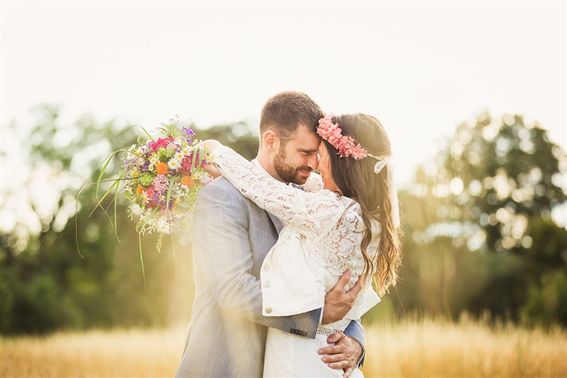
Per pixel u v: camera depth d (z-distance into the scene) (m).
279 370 2.77
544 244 25.88
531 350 7.03
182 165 2.90
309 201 2.86
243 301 2.70
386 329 7.65
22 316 22.12
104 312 25.11
